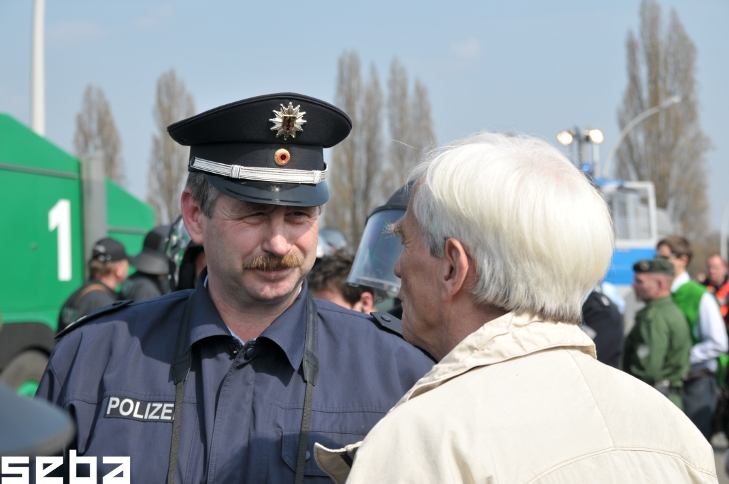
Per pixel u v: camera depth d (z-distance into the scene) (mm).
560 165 1499
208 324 1871
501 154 1494
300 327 1927
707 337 6500
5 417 671
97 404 1861
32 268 6203
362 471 1328
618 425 1378
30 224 6223
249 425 1807
